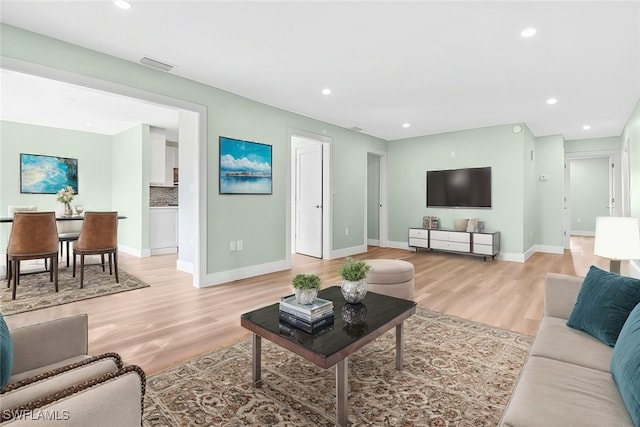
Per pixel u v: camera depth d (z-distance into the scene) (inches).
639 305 52.6
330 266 198.2
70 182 248.5
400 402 65.9
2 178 222.5
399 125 222.4
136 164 234.8
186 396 67.6
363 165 248.8
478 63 122.7
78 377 36.0
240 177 163.6
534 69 127.4
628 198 213.6
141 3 86.6
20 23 95.8
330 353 55.3
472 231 223.0
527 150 225.0
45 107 186.7
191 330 101.7
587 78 136.1
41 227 135.6
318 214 227.8
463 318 111.8
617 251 74.8
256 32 101.4
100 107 187.3
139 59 120.3
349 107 180.2
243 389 70.4
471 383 72.7
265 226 177.3
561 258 227.0
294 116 191.8
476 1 85.0
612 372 47.1
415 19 93.6
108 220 153.9
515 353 86.5
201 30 100.3
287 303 70.1
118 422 31.4
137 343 92.4
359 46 110.3
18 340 47.6
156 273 177.5
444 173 244.7
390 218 277.6
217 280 155.5
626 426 37.5
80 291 141.3
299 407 64.7
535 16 91.4
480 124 218.5
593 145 262.1
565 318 72.9
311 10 89.7
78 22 95.7
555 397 43.2
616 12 88.9
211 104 149.8
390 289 114.5
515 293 141.4
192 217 180.9
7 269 147.3
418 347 90.3
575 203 374.9
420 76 135.5
